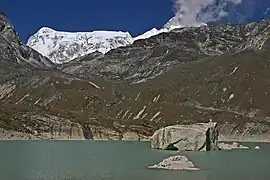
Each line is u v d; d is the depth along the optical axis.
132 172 77.75
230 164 95.56
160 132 140.00
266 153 130.38
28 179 68.88
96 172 77.56
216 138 142.88
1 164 88.06
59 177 71.38
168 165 86.06
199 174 77.06
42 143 163.00
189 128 137.38
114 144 166.75
